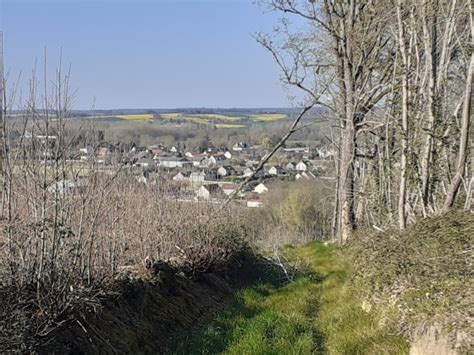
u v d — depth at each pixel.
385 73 19.33
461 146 11.19
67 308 7.16
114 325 8.14
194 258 12.84
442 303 7.34
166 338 9.24
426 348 6.91
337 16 20.47
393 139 17.80
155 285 10.20
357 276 12.05
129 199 11.12
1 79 7.07
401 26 13.20
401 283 9.02
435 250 8.99
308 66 21.44
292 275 15.95
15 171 7.23
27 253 7.11
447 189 12.97
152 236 11.81
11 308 6.35
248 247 16.84
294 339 9.28
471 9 11.50
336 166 26.56
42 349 6.54
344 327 9.59
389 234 12.53
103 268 8.64
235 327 10.15
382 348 7.78
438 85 13.06
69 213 7.88
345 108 21.73
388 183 15.98
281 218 36.62
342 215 21.52
